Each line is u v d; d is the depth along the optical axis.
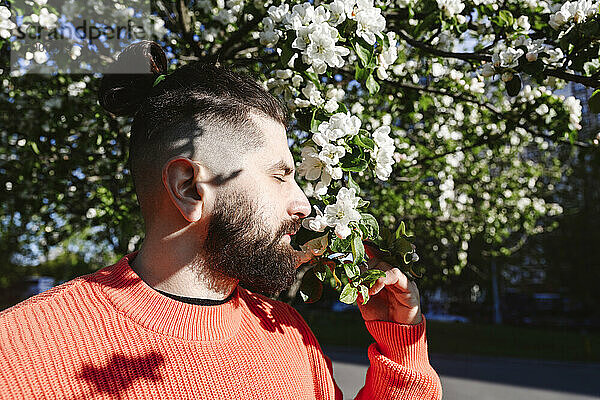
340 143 1.30
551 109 2.49
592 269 20.06
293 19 1.47
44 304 0.96
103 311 0.97
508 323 22.19
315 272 1.25
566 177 16.75
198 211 0.98
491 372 10.80
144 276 1.02
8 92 3.17
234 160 1.00
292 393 1.06
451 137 4.16
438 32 2.08
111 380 0.91
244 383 0.99
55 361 0.89
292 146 2.71
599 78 1.73
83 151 3.41
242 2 2.51
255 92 1.08
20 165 3.70
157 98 1.05
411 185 4.95
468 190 5.93
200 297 1.02
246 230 0.99
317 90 1.50
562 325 21.28
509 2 2.28
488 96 3.96
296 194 1.08
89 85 3.21
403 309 1.24
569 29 1.67
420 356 1.25
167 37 3.13
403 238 1.22
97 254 11.02
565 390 9.04
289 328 1.20
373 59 1.51
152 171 1.02
